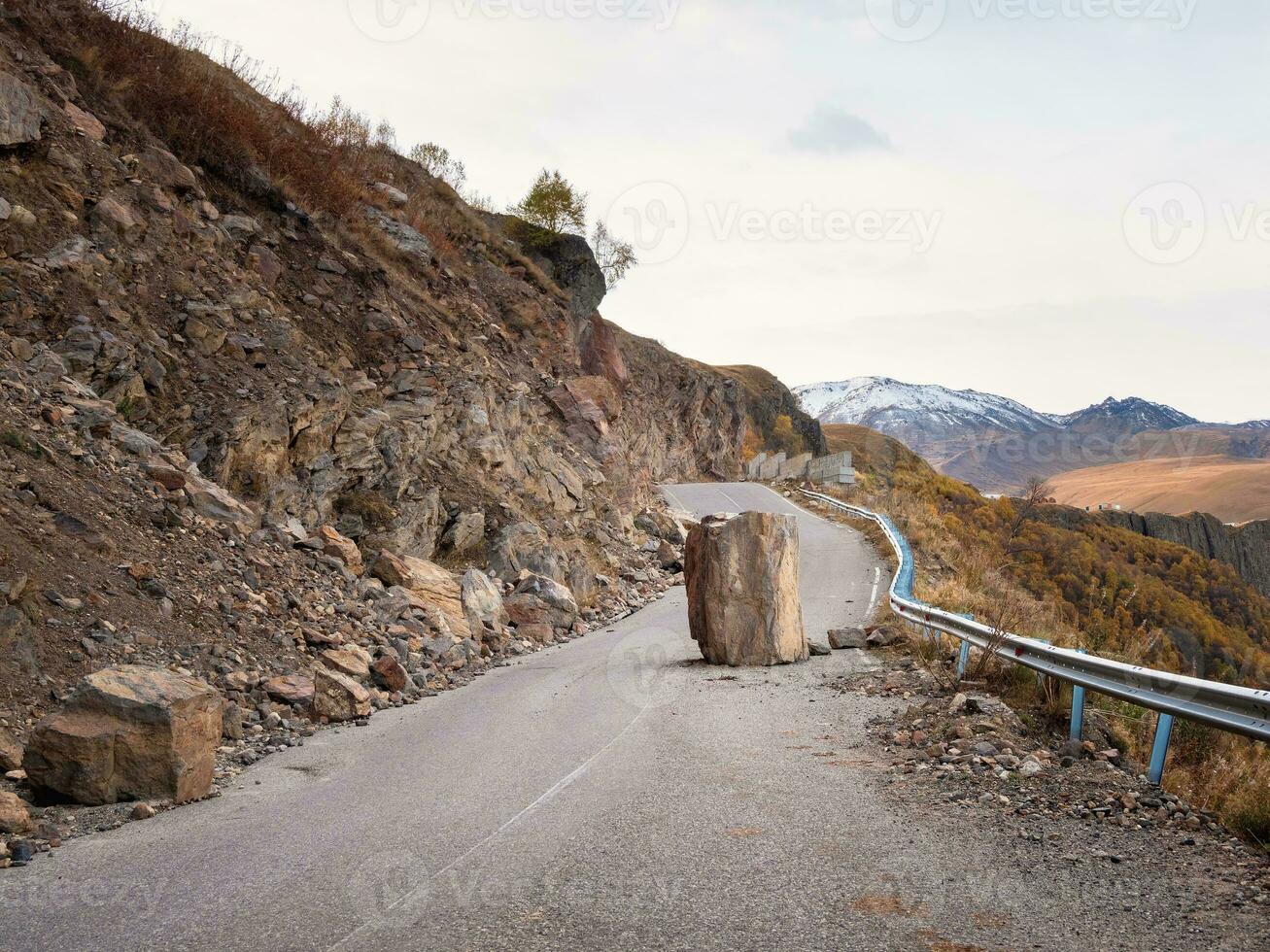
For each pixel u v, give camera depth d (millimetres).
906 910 3918
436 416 19875
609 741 7734
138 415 13930
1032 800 5676
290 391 16234
